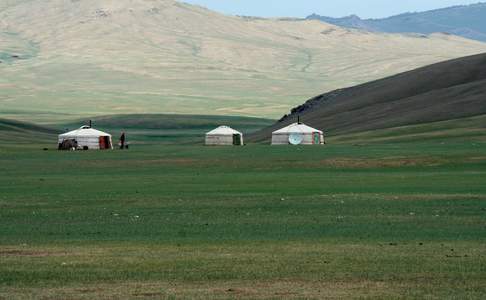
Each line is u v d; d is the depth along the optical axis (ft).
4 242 155.22
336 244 150.00
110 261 131.34
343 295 106.01
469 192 258.78
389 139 622.95
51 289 110.32
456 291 108.27
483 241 152.66
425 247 144.97
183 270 123.34
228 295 106.22
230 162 422.41
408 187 281.13
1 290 109.70
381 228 174.09
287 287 111.14
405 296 105.29
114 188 290.97
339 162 406.82
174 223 186.39
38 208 223.51
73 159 458.50
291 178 331.16
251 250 142.82
